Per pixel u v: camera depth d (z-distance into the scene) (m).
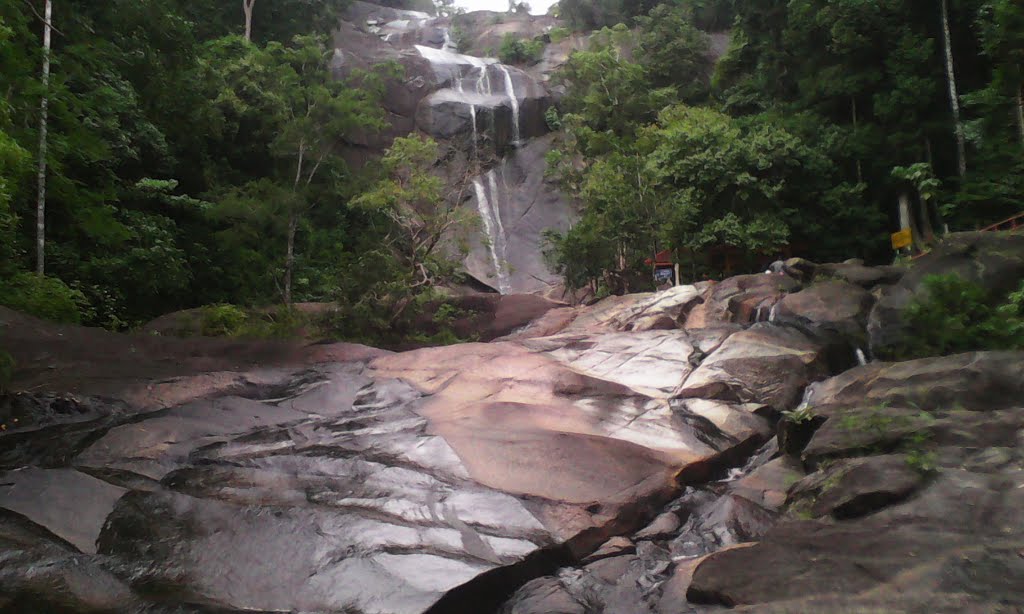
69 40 12.98
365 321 15.33
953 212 16.50
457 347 10.81
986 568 3.35
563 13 44.31
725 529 5.33
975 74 19.72
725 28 36.97
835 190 19.00
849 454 5.46
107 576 4.05
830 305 10.70
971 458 4.74
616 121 28.66
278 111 22.89
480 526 4.98
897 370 6.95
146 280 16.23
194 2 26.97
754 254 18.55
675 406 8.26
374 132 30.52
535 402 8.42
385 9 49.12
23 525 4.48
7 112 9.93
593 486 5.82
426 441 6.64
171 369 8.98
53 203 14.97
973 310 8.47
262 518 4.82
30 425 6.69
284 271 19.44
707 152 18.44
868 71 20.11
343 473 5.94
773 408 8.29
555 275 28.30
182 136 20.86
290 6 31.95
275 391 8.68
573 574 4.68
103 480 5.34
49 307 11.56
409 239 20.39
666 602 4.20
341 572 4.18
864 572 3.56
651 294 15.34
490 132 32.66
